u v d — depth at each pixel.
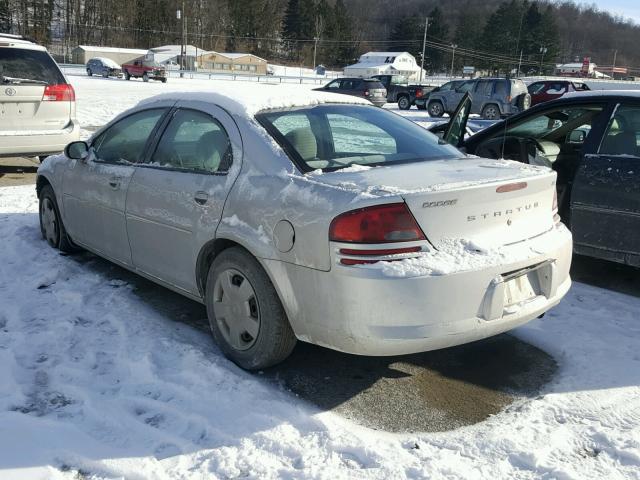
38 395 3.10
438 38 116.19
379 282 2.74
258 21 119.94
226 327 3.46
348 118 3.87
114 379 3.26
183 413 2.94
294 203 3.01
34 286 4.54
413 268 2.75
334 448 2.69
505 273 2.97
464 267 2.81
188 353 3.51
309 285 2.94
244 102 3.66
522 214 3.15
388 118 4.12
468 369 3.50
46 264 5.04
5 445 2.66
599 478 2.51
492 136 5.79
